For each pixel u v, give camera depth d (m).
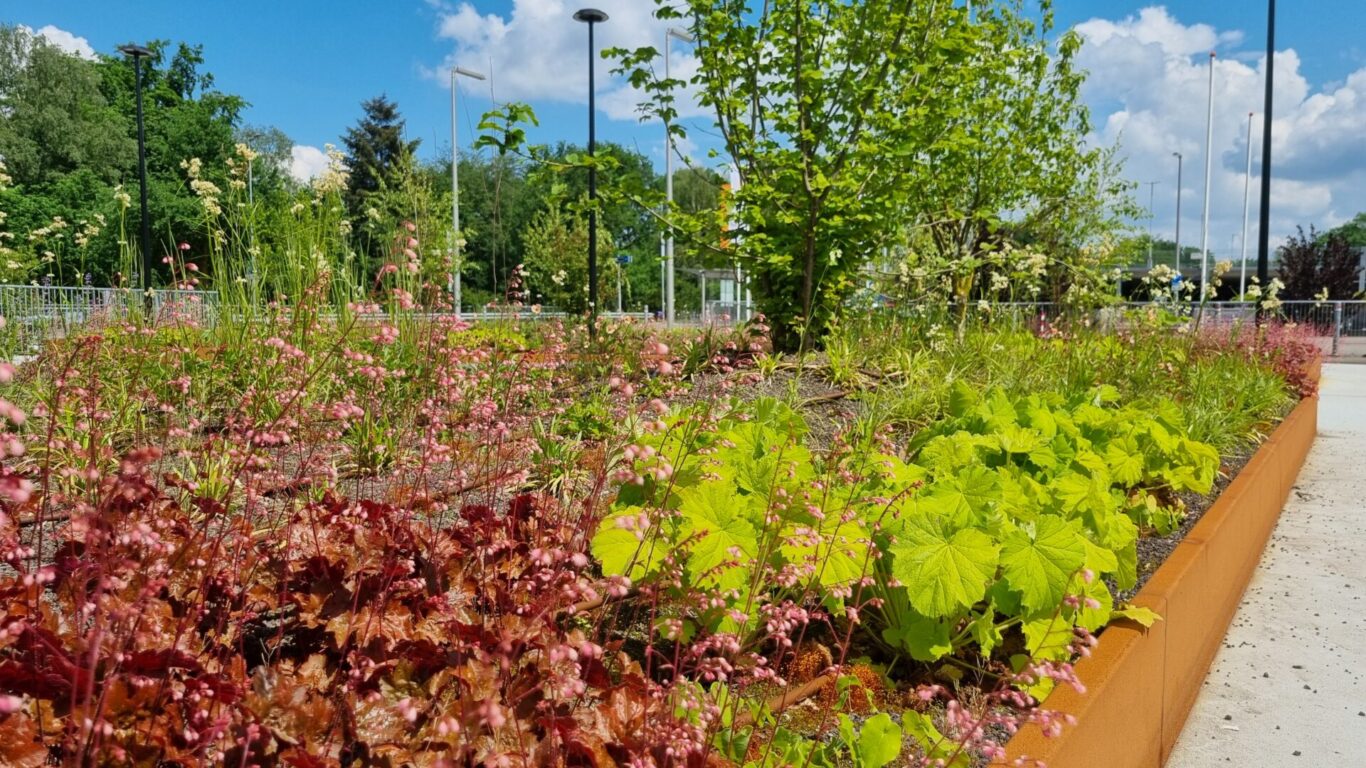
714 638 2.00
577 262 20.67
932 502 2.90
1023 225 13.15
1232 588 4.32
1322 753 3.03
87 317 6.25
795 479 2.79
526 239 23.75
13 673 1.49
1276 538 5.76
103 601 1.63
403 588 2.24
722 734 2.05
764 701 2.14
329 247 6.61
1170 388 7.19
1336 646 3.95
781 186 7.92
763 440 3.42
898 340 7.73
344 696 1.74
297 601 2.13
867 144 7.32
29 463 3.45
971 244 12.86
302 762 1.52
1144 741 2.79
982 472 3.18
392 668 1.88
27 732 1.43
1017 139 12.01
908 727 2.18
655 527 2.33
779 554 2.69
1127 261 14.20
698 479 2.72
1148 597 3.02
